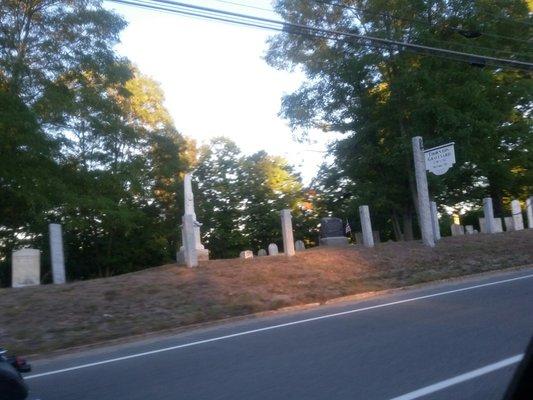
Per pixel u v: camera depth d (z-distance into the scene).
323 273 18.53
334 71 29.56
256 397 7.36
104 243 36.78
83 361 10.29
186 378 8.51
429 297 14.99
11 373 5.74
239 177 38.78
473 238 25.30
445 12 28.39
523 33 29.84
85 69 29.20
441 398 6.92
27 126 26.02
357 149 30.59
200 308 14.52
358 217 35.00
